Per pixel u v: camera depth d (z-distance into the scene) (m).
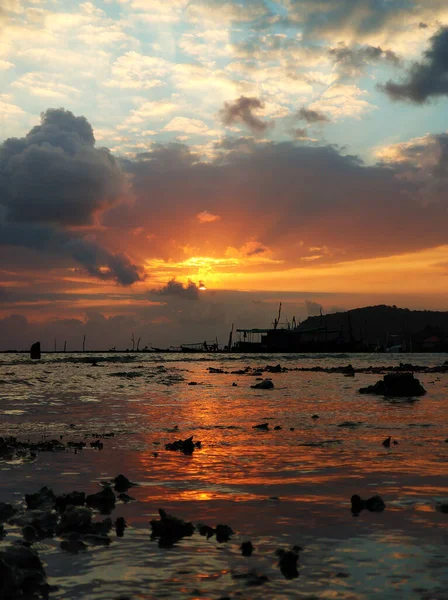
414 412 19.77
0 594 4.78
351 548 5.96
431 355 167.25
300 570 5.36
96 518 7.18
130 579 5.18
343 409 20.91
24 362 93.50
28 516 7.09
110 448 12.60
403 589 4.90
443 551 5.84
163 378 44.78
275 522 6.93
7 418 18.36
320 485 8.91
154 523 6.66
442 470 10.01
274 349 176.00
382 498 8.03
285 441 13.47
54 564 5.56
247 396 27.05
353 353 175.00
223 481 9.25
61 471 10.11
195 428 15.86
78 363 89.62
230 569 5.41
